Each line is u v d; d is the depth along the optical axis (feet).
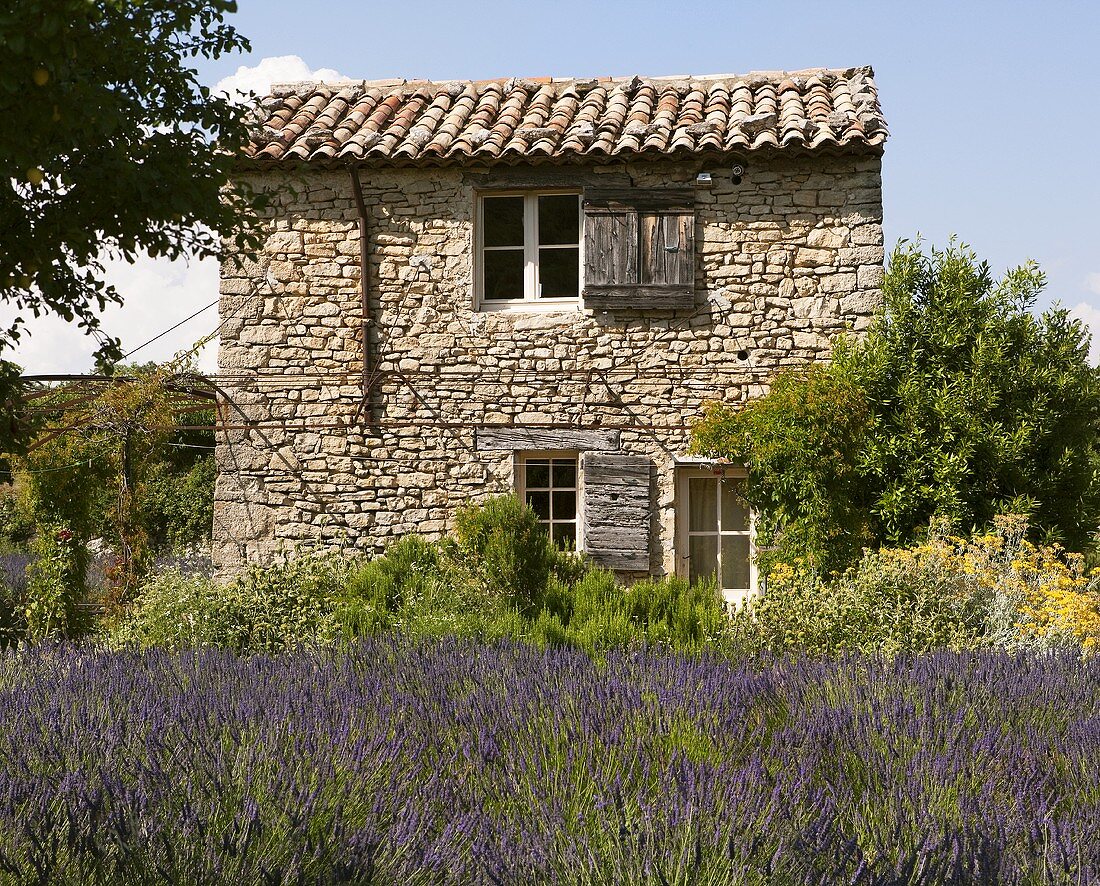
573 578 29.91
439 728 14.92
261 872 9.90
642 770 12.71
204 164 17.63
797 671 18.29
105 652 21.50
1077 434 31.42
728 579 33.50
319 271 33.96
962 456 29.99
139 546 33.60
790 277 32.78
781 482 29.68
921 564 26.02
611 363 33.27
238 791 11.60
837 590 25.75
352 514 33.81
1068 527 31.35
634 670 18.51
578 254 34.12
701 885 9.70
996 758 13.48
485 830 10.91
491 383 33.60
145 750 13.26
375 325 33.94
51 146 15.58
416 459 33.73
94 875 9.71
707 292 33.09
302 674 18.94
